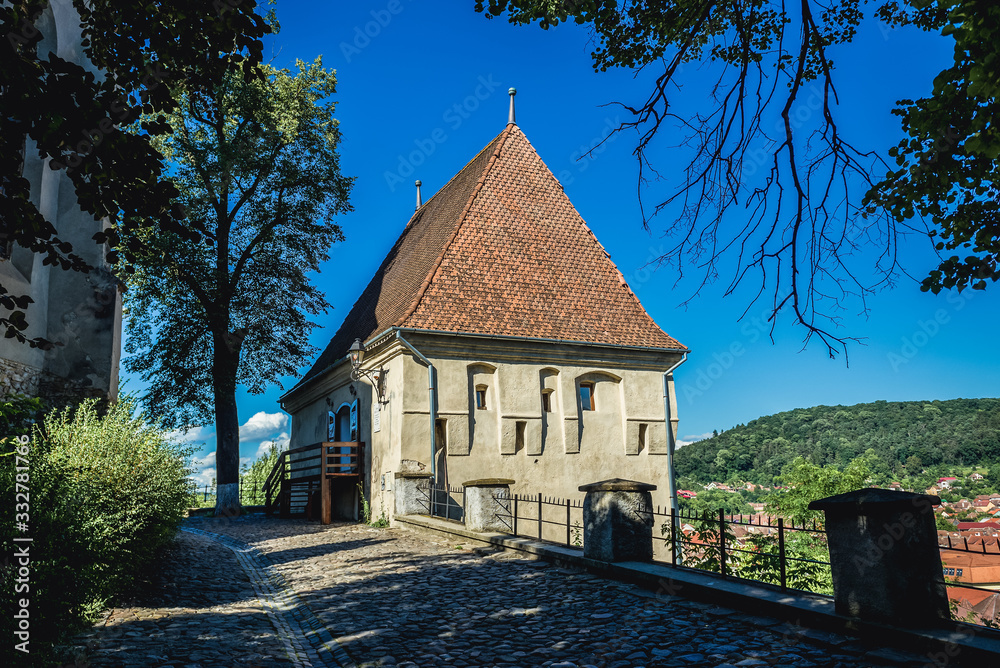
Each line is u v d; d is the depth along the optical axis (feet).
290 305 80.64
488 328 62.08
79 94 13.79
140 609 23.58
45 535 18.70
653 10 22.20
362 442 65.92
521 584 28.91
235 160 71.92
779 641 19.57
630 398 68.23
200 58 16.51
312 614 25.16
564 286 70.08
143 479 26.00
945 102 14.92
